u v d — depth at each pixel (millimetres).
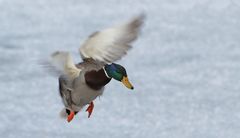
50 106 17344
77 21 26375
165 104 17328
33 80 19156
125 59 21344
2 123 16141
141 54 21875
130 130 15695
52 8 28281
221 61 21188
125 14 27516
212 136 15359
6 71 19812
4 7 28234
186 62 21125
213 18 26625
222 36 24156
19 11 27547
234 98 17859
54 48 22344
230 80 19406
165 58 21484
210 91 18406
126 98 17656
